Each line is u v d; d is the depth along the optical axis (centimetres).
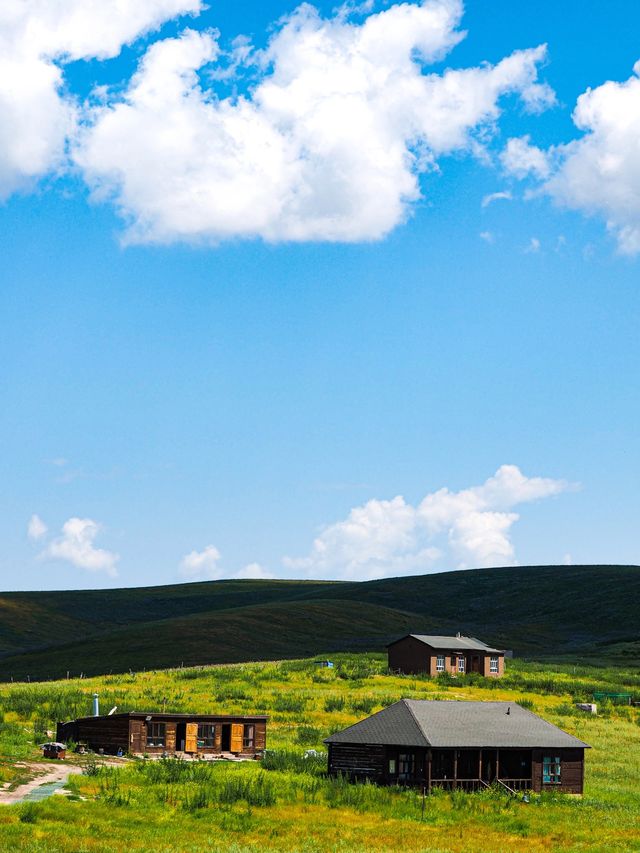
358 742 5781
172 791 4872
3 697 8600
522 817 4981
